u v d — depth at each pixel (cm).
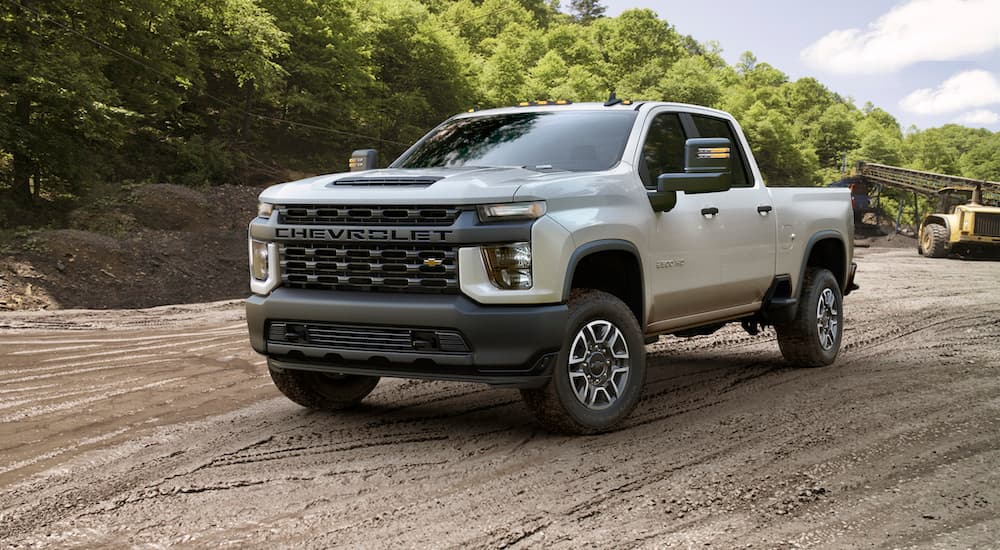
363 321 457
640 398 566
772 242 658
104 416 544
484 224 441
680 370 735
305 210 479
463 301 441
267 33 4584
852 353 834
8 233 1883
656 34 15500
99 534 330
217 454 450
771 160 12506
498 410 566
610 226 485
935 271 2156
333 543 319
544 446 467
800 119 17512
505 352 441
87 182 2800
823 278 739
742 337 948
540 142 554
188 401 594
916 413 548
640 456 445
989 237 2781
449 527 337
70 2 3092
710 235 582
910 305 1316
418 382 674
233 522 343
